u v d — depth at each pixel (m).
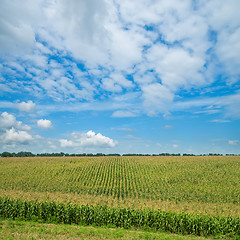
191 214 23.22
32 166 79.44
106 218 23.42
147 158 100.75
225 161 84.25
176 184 57.28
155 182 59.44
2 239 15.15
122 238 17.02
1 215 24.47
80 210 24.22
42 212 24.45
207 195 47.44
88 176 65.81
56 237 16.38
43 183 57.38
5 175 66.00
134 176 66.19
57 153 151.00
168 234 20.52
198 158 95.25
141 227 22.36
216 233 21.22
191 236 20.44
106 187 54.53
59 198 39.34
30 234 16.67
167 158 98.81
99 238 16.67
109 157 106.56
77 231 18.20
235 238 19.89
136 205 35.28
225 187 53.09
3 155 145.50
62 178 63.06
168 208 32.75
